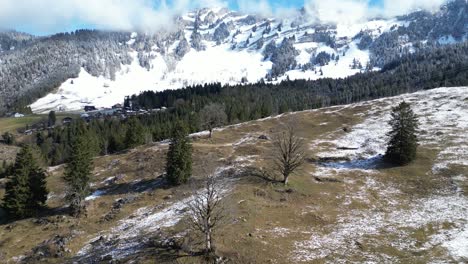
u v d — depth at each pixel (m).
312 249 46.56
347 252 45.59
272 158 88.06
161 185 80.81
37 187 77.00
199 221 49.66
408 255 44.19
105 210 73.31
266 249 46.16
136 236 56.53
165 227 56.75
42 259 55.66
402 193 65.75
